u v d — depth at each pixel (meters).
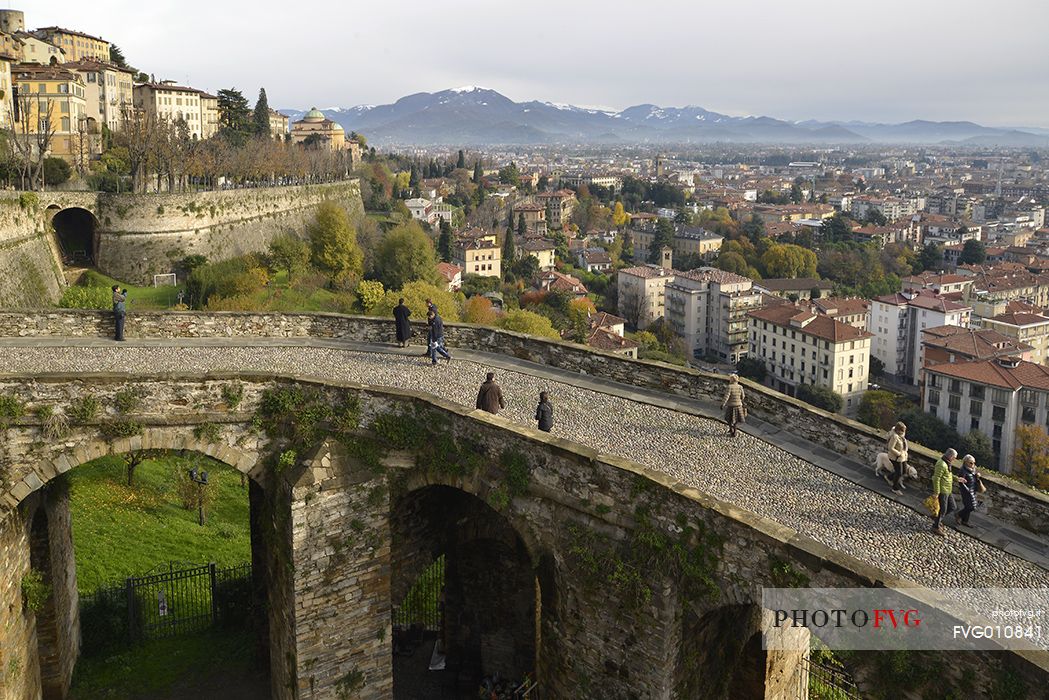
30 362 31.27
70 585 31.23
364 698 25.62
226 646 33.16
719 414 28.14
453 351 35.47
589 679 21.42
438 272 159.88
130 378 25.70
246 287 112.94
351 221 170.62
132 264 120.62
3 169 119.12
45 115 145.75
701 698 21.38
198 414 26.19
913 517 20.92
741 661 22.41
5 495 25.12
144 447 25.92
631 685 20.44
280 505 24.61
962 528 20.42
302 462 24.47
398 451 25.08
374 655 25.67
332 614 24.75
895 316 191.88
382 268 149.75
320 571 24.39
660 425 26.95
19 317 35.50
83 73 169.00
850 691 21.80
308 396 26.36
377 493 24.98
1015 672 14.68
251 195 141.38
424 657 32.81
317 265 138.50
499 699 29.41
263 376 26.58
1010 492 20.78
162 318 36.22
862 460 24.36
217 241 130.50
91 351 33.38
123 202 120.38
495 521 27.97
